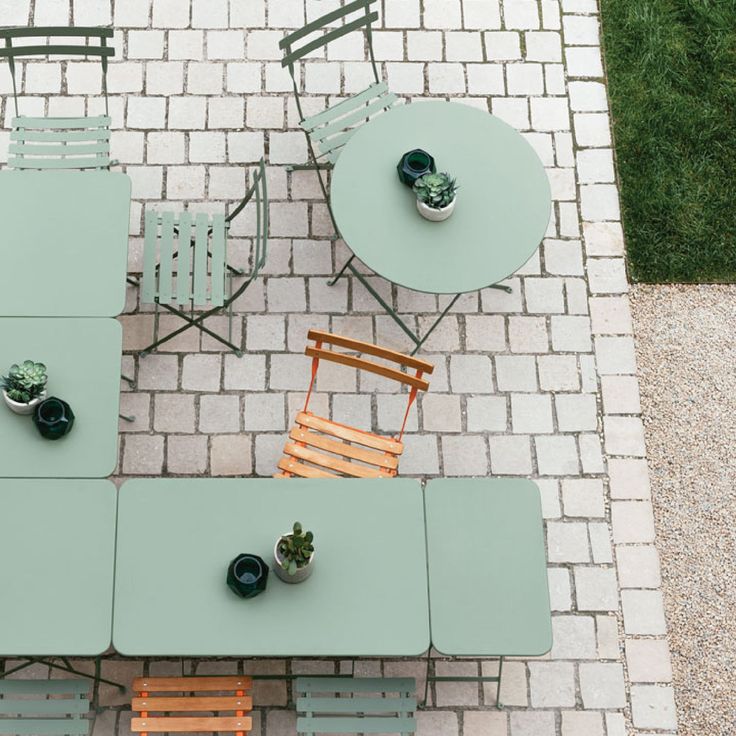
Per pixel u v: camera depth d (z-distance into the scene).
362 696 6.25
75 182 5.98
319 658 6.28
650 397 6.88
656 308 7.08
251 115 7.36
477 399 6.81
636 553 6.54
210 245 6.98
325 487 5.43
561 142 7.42
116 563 5.22
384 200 6.14
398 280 5.98
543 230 6.11
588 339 6.97
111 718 6.09
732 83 7.62
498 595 5.28
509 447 6.72
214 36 7.53
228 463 6.61
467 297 7.02
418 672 6.27
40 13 7.52
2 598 5.13
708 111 7.54
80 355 5.59
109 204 5.95
